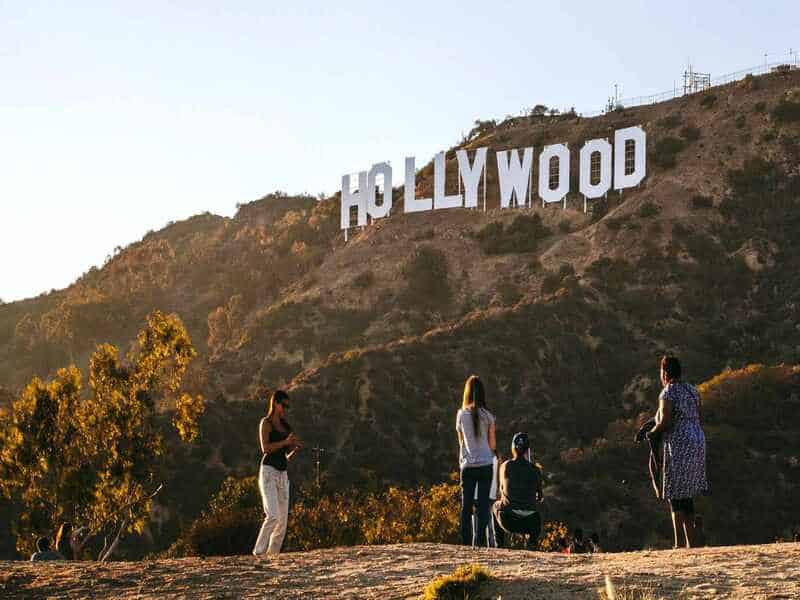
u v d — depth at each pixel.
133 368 39.41
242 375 115.31
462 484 14.20
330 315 121.00
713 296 101.81
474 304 115.19
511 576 9.51
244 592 9.94
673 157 122.56
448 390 90.19
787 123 120.12
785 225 108.50
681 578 8.98
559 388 90.56
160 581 10.61
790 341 92.94
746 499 65.00
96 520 37.22
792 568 9.11
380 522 44.56
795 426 71.75
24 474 36.78
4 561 12.54
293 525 45.34
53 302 183.75
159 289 168.62
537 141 135.75
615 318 100.31
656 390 88.38
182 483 73.19
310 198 192.50
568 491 69.75
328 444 82.62
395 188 146.12
